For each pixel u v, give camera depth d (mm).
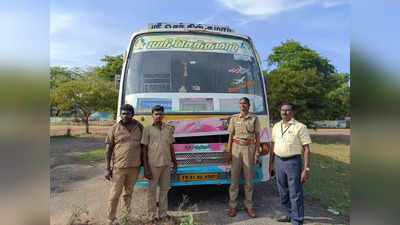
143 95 4594
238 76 5027
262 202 5297
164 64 4840
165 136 4098
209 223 4207
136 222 4113
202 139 4535
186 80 4793
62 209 4828
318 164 9234
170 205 5008
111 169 4164
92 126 30047
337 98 26766
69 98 19219
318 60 30250
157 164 4012
